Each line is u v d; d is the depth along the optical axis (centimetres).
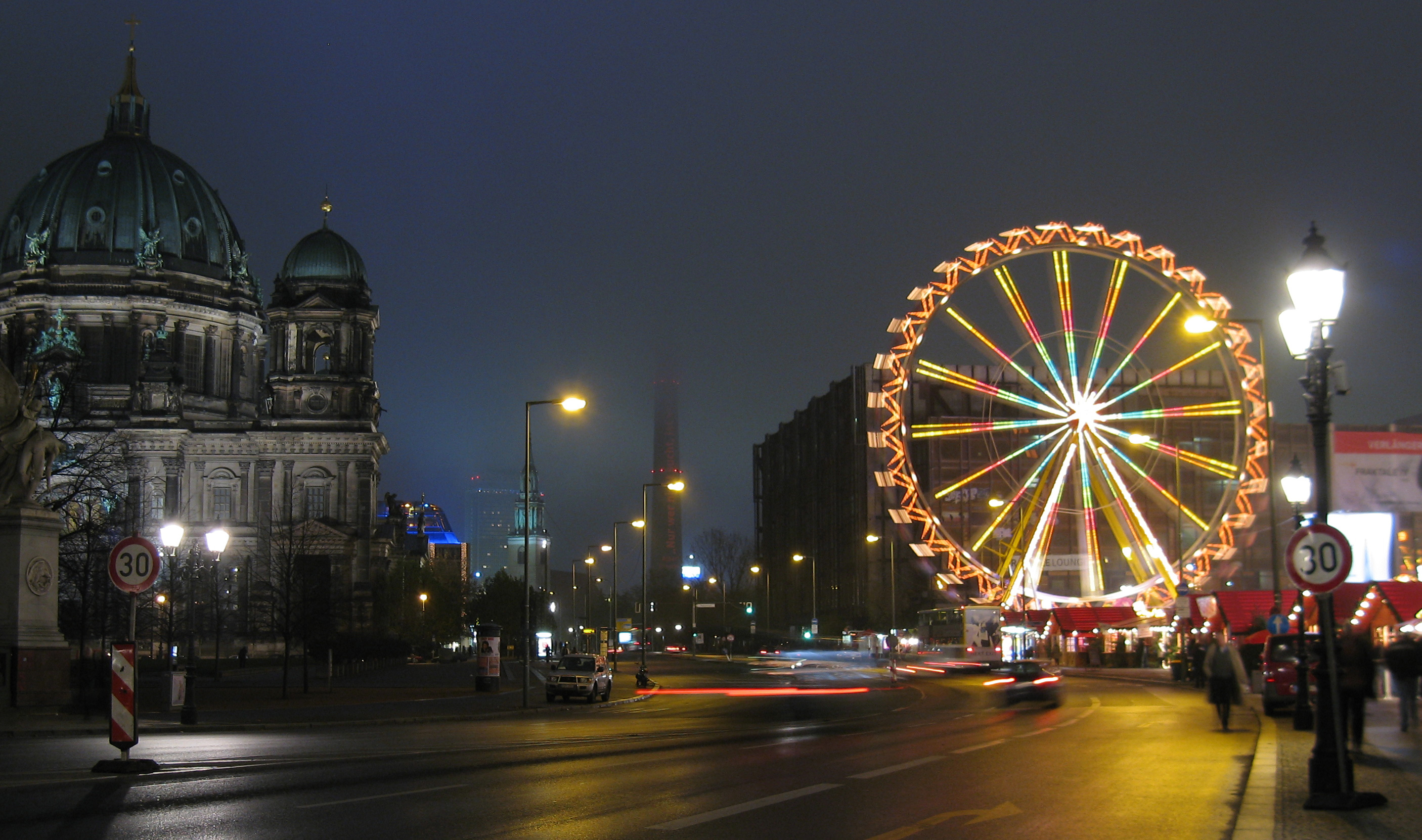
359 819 1784
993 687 5862
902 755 2781
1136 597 9356
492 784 2206
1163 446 9300
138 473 14825
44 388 8938
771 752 2883
